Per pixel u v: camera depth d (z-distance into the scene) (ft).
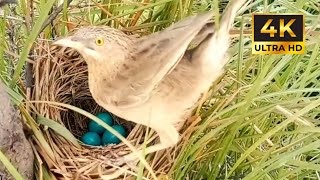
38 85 1.16
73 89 1.23
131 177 1.13
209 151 1.18
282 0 1.22
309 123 1.15
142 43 1.00
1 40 1.14
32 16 1.13
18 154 1.06
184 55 1.02
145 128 1.17
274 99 1.25
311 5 1.35
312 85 1.38
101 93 1.02
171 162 1.15
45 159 1.11
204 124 1.11
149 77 0.97
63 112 1.23
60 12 1.18
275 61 1.23
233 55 1.21
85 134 1.23
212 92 1.18
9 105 1.03
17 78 1.10
